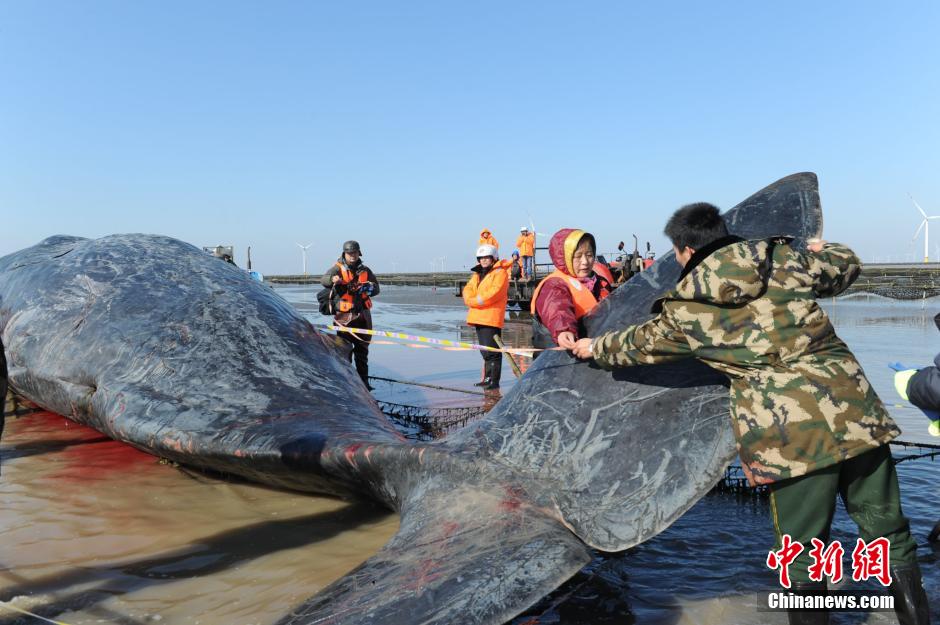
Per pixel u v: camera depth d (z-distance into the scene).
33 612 3.24
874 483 2.95
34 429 6.80
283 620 2.89
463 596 2.78
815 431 2.75
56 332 6.34
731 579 3.53
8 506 4.66
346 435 4.52
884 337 12.94
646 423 3.63
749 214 4.30
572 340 3.80
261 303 6.43
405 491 4.00
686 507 3.23
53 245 7.96
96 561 3.81
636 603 3.30
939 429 3.22
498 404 4.36
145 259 6.85
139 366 5.74
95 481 5.20
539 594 2.79
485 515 3.41
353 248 9.03
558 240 4.36
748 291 2.91
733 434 3.36
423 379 9.80
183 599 3.37
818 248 3.31
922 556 3.65
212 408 5.21
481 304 8.77
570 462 3.63
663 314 3.18
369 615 2.75
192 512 4.56
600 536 3.23
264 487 5.07
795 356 2.87
